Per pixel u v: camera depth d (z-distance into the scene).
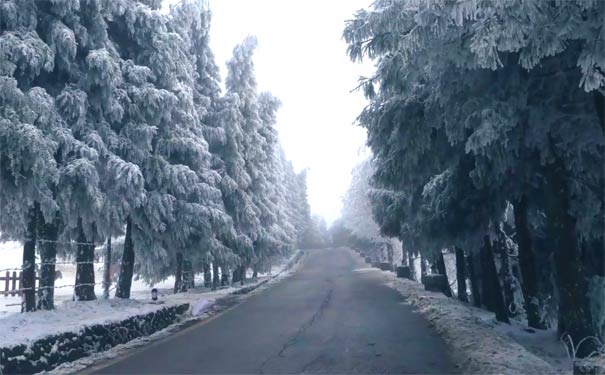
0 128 10.61
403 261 45.91
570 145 10.52
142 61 17.91
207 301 20.81
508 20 7.18
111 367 9.87
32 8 12.95
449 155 13.03
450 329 12.51
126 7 16.45
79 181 13.29
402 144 12.01
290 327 14.36
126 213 15.88
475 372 8.48
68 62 13.82
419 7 7.92
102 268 29.38
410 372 8.74
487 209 15.59
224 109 31.17
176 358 10.56
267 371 9.07
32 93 12.09
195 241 21.53
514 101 9.55
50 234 14.34
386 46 8.98
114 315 13.31
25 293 12.93
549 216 11.82
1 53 11.55
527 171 11.89
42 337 9.69
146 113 17.06
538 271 17.88
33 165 11.10
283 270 55.91
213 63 31.42
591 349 11.20
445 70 9.67
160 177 18.03
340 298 22.53
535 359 9.10
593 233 13.95
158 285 36.97
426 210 18.16
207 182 23.16
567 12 7.21
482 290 21.48
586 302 11.63
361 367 9.19
